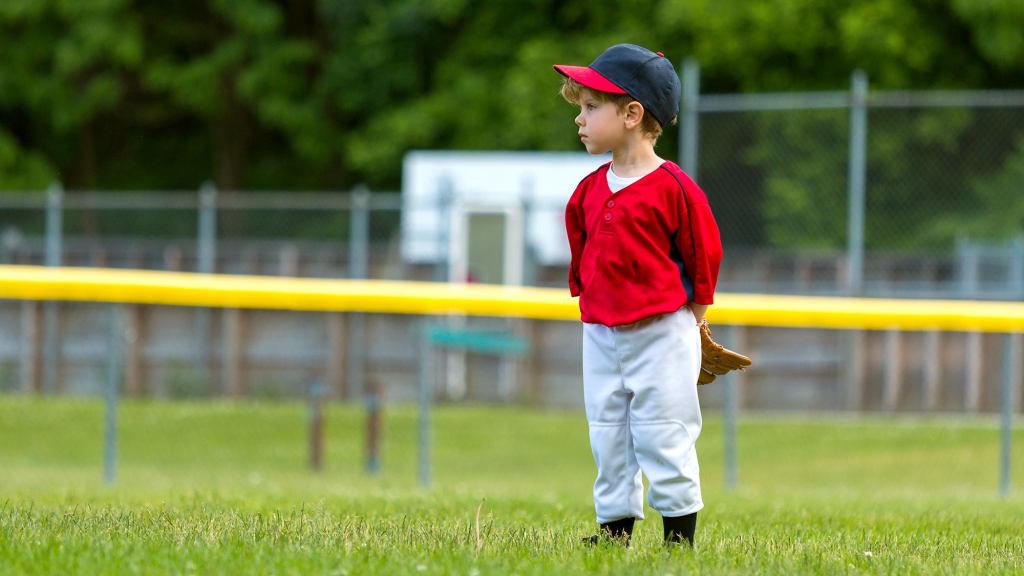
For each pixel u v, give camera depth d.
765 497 25.58
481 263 54.38
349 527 14.26
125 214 70.88
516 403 51.84
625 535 13.20
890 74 72.31
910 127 49.59
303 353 54.09
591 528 15.88
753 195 48.16
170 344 55.00
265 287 28.48
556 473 38.28
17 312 55.06
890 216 49.72
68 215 68.62
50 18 91.75
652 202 12.27
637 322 12.42
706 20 72.62
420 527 14.71
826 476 36.91
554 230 57.84
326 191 96.75
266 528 14.03
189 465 39.09
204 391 54.28
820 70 73.75
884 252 49.28
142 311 55.00
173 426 46.47
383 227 63.50
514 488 28.89
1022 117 49.28
